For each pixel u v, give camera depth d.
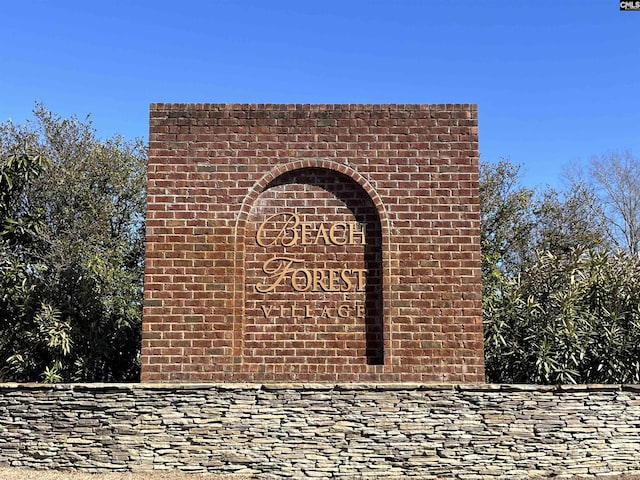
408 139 10.88
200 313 10.53
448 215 10.73
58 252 16.41
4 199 13.43
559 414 10.31
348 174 10.80
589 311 11.89
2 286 13.20
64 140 20.16
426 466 10.09
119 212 19.47
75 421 10.22
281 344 10.56
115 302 14.97
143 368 10.40
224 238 10.70
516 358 11.70
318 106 10.96
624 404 10.48
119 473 10.03
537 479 10.15
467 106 10.96
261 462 10.05
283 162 10.85
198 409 10.14
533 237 21.86
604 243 23.67
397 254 10.64
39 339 12.90
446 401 10.19
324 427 10.11
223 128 10.91
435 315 10.52
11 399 10.32
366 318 10.64
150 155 10.81
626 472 10.34
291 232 10.81
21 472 10.01
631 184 32.00
